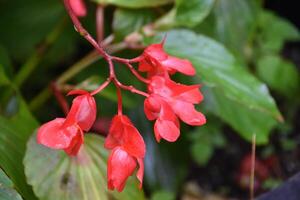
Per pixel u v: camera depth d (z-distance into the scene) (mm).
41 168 334
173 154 543
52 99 615
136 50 454
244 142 668
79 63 424
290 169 635
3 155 332
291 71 623
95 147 354
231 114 455
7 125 357
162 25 417
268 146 654
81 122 296
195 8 419
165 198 515
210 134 600
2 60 456
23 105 389
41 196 328
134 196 349
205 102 456
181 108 301
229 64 406
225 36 506
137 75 312
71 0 431
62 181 336
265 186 610
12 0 587
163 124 295
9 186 305
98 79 417
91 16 551
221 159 656
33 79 620
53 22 582
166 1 421
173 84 306
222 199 624
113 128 300
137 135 294
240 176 637
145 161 536
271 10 750
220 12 505
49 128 293
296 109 680
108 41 425
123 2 419
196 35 415
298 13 741
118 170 293
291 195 356
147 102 300
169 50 409
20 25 582
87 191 339
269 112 391
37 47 512
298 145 655
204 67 400
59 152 343
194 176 644
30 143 337
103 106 545
